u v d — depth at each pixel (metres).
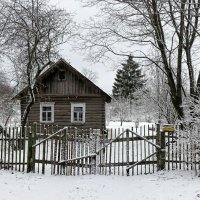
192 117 11.45
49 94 29.27
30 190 10.33
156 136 12.66
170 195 9.17
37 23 21.52
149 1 13.65
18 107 42.50
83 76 28.72
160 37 14.54
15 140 13.78
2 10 21.22
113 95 77.31
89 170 13.12
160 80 31.67
